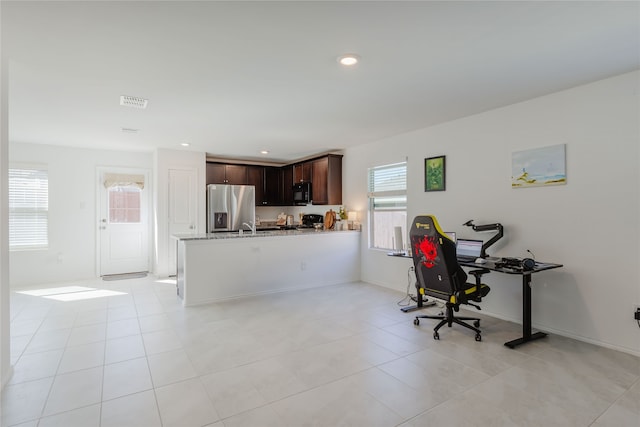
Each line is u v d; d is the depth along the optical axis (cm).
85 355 278
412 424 192
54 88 298
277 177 749
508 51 236
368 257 554
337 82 289
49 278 557
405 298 457
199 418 196
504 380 239
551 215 325
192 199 615
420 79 284
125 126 433
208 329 339
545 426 190
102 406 207
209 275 436
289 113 379
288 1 176
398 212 503
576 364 263
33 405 208
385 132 473
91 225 592
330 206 648
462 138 404
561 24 201
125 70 262
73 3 176
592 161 296
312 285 520
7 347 234
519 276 359
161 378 241
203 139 513
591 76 282
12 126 432
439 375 247
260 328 343
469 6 183
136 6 179
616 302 285
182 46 225
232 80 283
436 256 322
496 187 370
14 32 205
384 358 275
